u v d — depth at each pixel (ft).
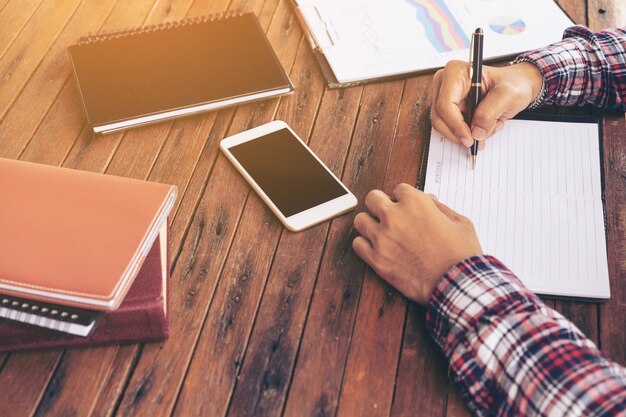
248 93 3.81
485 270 2.84
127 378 2.82
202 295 3.07
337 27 4.21
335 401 2.77
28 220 2.81
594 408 2.44
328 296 3.08
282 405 2.76
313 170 3.51
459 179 3.47
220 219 3.35
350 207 3.37
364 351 2.91
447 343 2.80
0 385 2.78
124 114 3.68
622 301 3.06
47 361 2.86
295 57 4.16
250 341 2.93
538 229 3.26
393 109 3.87
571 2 4.55
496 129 3.63
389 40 4.15
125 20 4.38
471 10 4.33
